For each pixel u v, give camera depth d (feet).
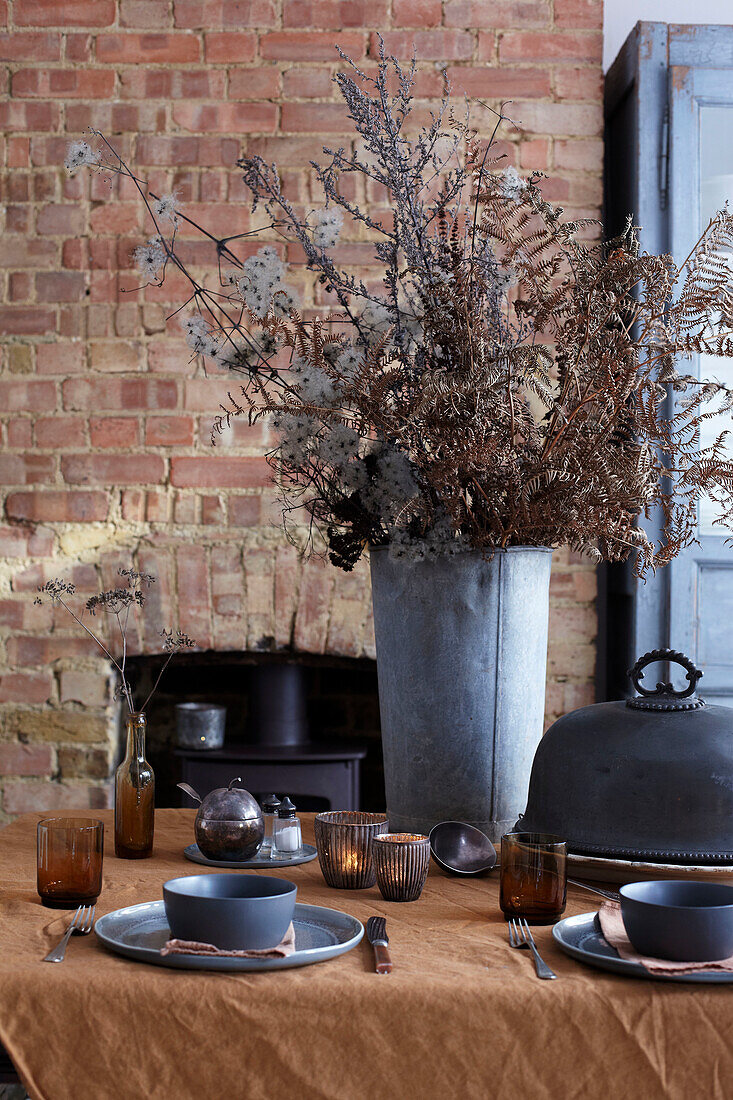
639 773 3.91
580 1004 2.84
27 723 8.81
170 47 9.02
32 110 9.02
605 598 9.38
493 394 4.41
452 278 4.63
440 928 3.48
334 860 4.04
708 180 8.61
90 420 8.92
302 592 8.83
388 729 4.83
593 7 8.96
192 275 8.90
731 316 4.31
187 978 2.88
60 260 8.97
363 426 4.68
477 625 4.59
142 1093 2.80
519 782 4.74
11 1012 2.83
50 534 8.89
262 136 8.95
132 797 4.54
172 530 8.89
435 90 8.87
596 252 4.49
